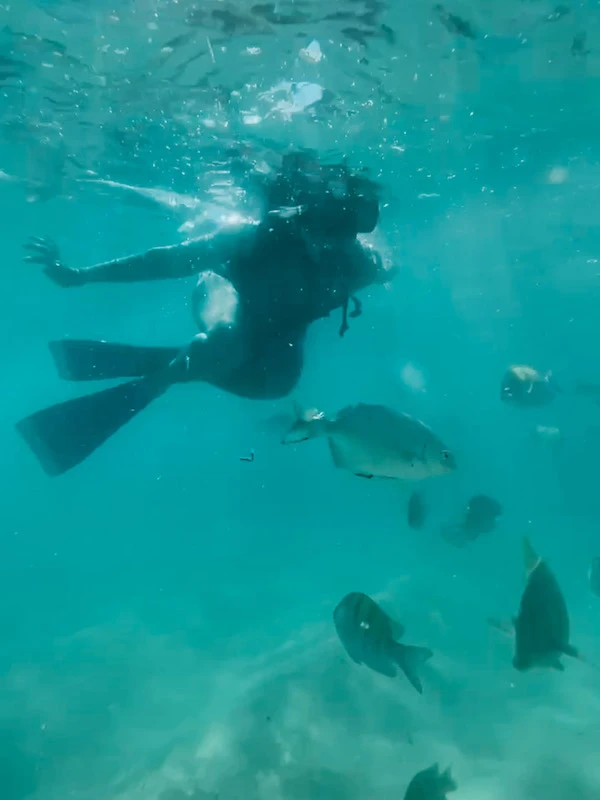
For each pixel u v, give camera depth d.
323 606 15.08
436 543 20.61
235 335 6.58
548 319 57.62
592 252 31.61
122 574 22.55
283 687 8.83
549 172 19.02
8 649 14.36
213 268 7.24
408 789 4.62
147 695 10.54
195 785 7.25
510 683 9.24
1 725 9.88
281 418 9.37
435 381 101.25
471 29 10.04
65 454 6.20
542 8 9.59
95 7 9.15
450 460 4.45
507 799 6.69
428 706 8.51
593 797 6.69
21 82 11.79
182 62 10.75
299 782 7.09
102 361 6.49
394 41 10.17
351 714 8.24
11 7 9.20
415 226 23.34
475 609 12.24
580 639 12.11
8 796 8.10
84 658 12.67
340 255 7.56
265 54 10.41
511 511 32.88
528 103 13.48
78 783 8.10
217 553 25.83
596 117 14.84
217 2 8.90
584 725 8.06
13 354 66.62
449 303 45.69
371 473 4.64
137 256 6.74
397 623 4.26
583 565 19.09
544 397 9.97
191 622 14.76
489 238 27.19
